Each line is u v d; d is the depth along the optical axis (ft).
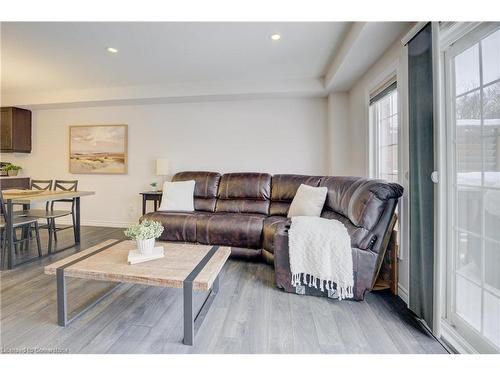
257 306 6.39
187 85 12.82
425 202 5.51
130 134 14.80
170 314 6.01
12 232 8.86
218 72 11.44
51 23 7.53
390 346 4.96
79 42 8.71
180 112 14.33
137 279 5.16
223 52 9.50
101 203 15.26
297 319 5.83
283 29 7.93
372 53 8.22
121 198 15.06
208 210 11.93
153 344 4.98
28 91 14.06
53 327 5.47
